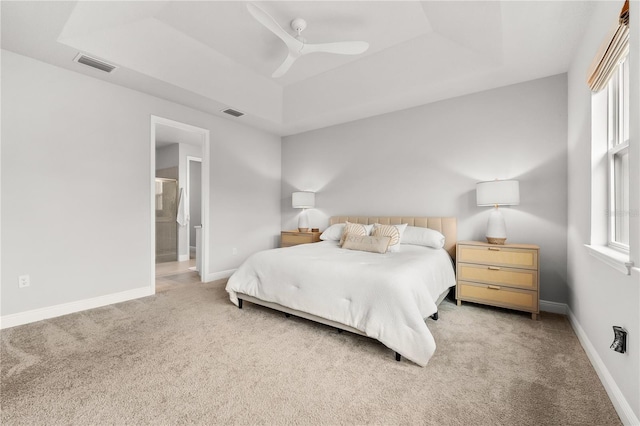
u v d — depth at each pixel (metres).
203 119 3.95
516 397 1.52
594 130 2.00
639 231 1.21
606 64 1.64
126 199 3.15
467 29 2.45
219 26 2.76
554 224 2.89
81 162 2.82
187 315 2.70
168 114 3.54
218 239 4.18
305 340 2.20
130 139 3.19
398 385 1.63
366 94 3.57
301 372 1.76
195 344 2.12
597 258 1.82
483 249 2.88
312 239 4.30
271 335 2.28
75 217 2.78
